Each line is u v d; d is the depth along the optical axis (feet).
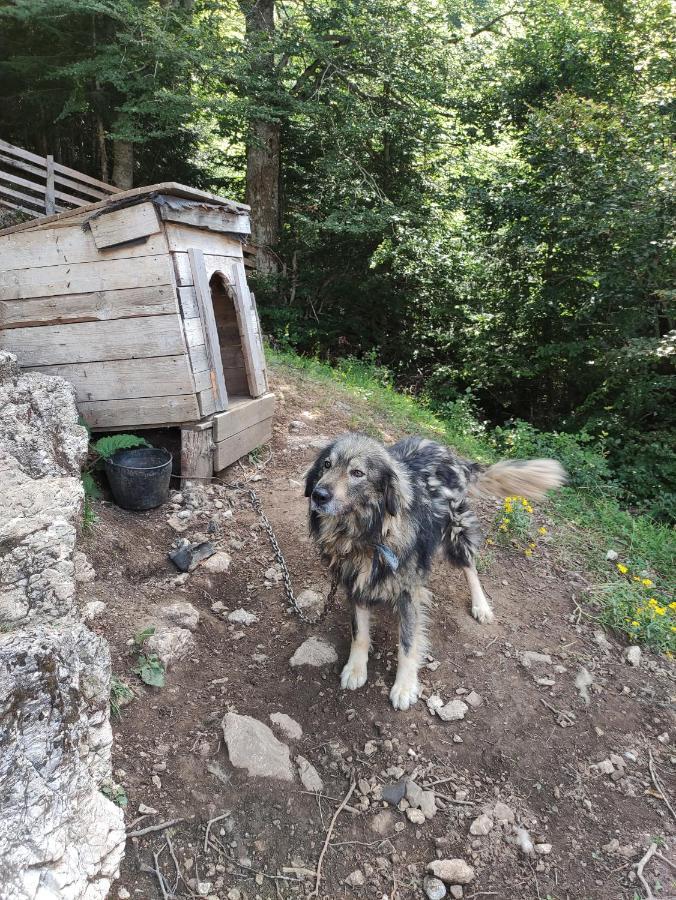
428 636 12.10
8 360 12.73
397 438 23.45
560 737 10.33
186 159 52.49
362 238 47.57
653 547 18.02
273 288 47.14
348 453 10.34
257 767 8.88
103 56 39.55
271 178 47.37
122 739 8.83
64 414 12.86
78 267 14.11
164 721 9.30
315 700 10.37
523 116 41.75
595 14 40.70
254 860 7.95
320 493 10.03
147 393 14.75
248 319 17.66
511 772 9.64
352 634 11.02
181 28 39.81
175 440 16.29
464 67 44.24
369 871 8.11
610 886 8.25
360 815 8.76
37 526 9.12
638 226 31.68
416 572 10.80
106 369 14.66
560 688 11.33
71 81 43.75
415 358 50.39
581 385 41.86
